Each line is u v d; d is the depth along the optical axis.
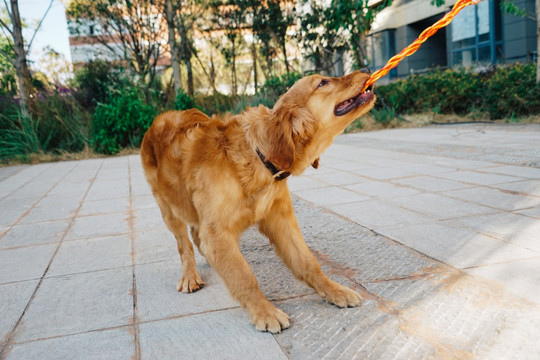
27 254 3.91
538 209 3.99
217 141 2.66
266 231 2.85
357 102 2.57
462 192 4.83
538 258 2.93
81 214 5.27
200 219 2.62
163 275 3.27
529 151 6.95
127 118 11.91
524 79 12.11
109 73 17.69
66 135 12.52
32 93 12.82
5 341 2.42
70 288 3.10
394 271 2.97
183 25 18.67
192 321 2.52
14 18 12.55
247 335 2.32
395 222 4.00
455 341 2.09
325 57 16.70
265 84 15.77
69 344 2.34
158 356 2.18
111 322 2.57
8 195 6.85
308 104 2.55
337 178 6.26
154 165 3.32
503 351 1.98
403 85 15.40
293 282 2.98
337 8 13.30
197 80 23.59
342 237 3.75
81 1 19.06
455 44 21.70
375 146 9.54
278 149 2.46
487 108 13.27
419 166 6.66
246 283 2.47
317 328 2.34
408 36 24.20
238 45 22.22
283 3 19.72
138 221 4.80
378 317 2.38
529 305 2.34
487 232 3.52
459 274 2.81
